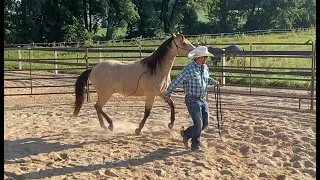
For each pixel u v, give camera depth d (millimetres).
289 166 5410
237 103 10102
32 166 5270
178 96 11398
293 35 38969
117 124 7785
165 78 6625
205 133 6918
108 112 9062
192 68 5613
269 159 5621
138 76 6602
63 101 10820
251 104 9945
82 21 50250
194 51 5594
